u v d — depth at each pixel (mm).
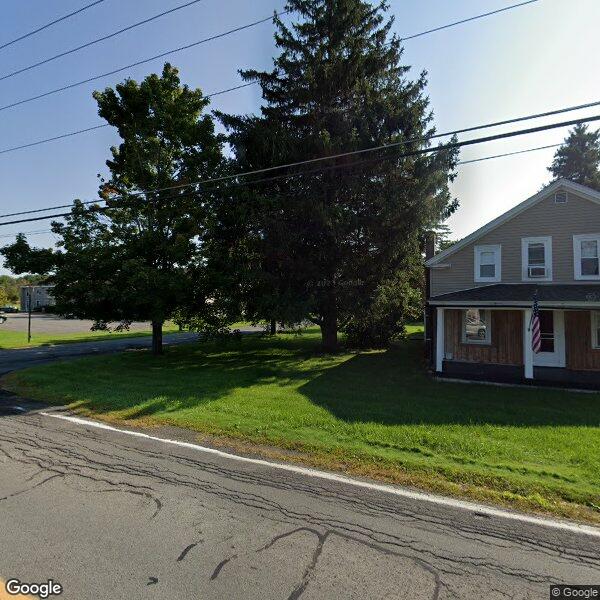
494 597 2793
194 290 14992
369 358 16016
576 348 13062
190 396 8844
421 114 15742
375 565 3117
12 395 9109
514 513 3990
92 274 14398
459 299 12445
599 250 13289
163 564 3076
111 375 11648
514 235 14445
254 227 14781
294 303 14766
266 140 14969
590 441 6113
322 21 16141
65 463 5086
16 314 57938
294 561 3145
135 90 15812
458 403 8539
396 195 14516
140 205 14859
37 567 3020
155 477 4711
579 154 36375
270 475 4820
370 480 4719
